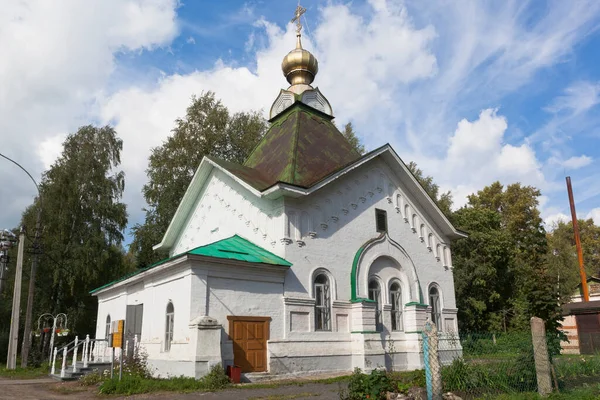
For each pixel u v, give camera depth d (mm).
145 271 21172
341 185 23766
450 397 12039
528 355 13969
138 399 14008
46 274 39562
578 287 43344
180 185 39375
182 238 29500
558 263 54344
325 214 22656
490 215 45719
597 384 14031
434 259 27828
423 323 24500
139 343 21375
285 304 20016
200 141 40438
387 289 24297
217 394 14594
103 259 39844
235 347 18203
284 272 20391
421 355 23734
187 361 17062
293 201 21516
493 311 43344
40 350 37812
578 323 29844
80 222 40750
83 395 15469
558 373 15492
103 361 23031
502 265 43844
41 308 39219
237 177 22531
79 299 41531
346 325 22000
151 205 40156
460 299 41219
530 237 57250
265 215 22156
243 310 18828
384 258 24703
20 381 20672
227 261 18547
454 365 13773
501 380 13430
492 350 16422
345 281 22547
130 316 22719
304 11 31828
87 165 41375
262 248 21812
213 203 26516
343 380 18031
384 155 25875
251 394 14484
